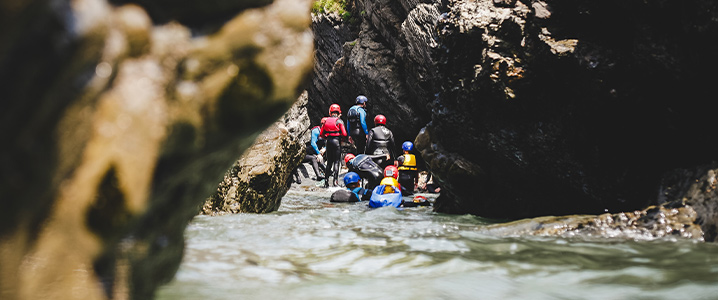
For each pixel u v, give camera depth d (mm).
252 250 3727
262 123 1376
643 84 5195
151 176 1161
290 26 1366
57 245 1099
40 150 1040
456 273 3104
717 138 4797
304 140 15008
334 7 17984
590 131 5703
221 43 1268
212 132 1287
